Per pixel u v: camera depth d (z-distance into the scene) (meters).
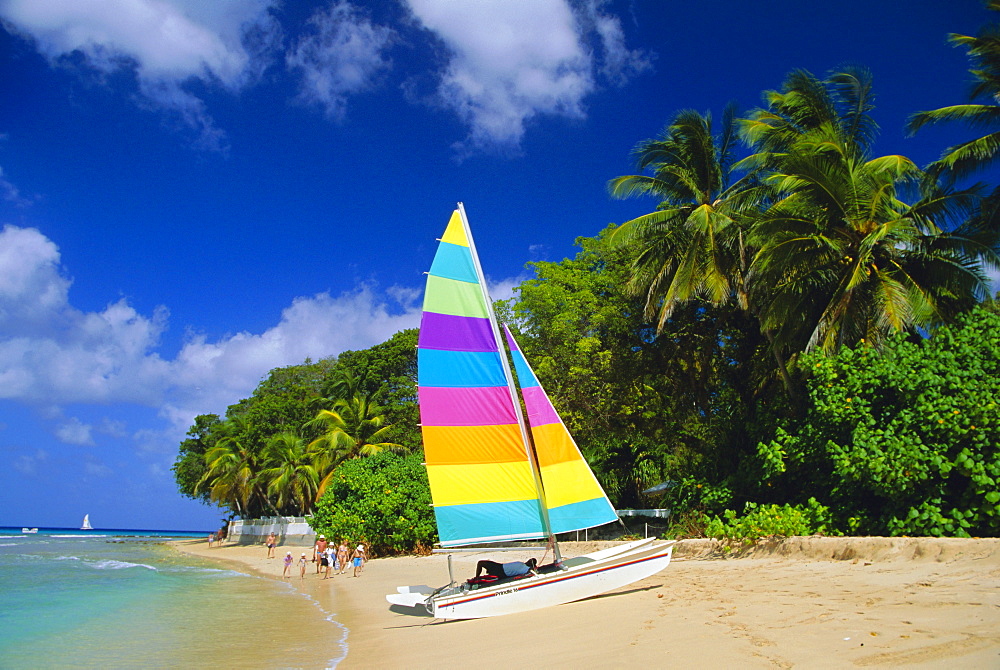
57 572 38.09
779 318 23.38
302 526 60.00
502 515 14.93
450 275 15.95
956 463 15.86
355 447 47.75
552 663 8.65
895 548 14.21
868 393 18.56
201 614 19.64
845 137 24.58
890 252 22.17
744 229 27.88
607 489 39.75
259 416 72.00
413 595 17.02
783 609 10.31
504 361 15.79
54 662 12.57
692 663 7.55
